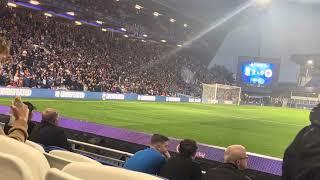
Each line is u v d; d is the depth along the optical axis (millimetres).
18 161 1393
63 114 14719
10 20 27516
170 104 29406
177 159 4246
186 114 19594
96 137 7770
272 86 45781
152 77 39719
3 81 21531
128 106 22250
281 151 9633
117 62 36156
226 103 40688
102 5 34344
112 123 13203
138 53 40625
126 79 35031
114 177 1392
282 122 19375
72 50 31516
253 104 45656
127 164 4363
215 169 3637
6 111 9289
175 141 7156
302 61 45312
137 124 13422
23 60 25188
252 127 15539
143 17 40625
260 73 45906
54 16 31609
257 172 5824
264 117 22453
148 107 22875
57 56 29125
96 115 15312
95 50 34312
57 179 1300
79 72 29422
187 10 42406
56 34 31000
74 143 6668
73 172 1471
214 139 11203
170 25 44438
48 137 4996
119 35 38594
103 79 31578
